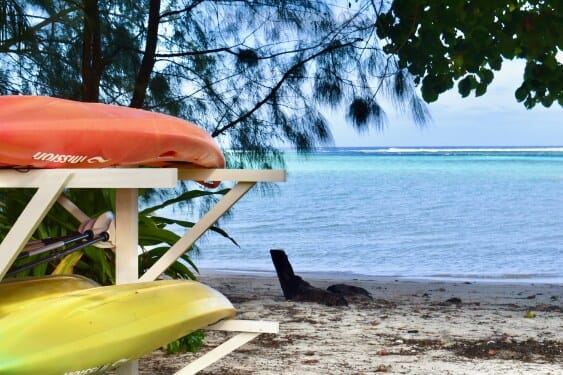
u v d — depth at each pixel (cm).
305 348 580
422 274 1764
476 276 1709
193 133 329
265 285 1104
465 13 790
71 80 745
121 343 259
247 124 862
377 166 8288
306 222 3369
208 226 342
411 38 837
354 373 499
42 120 265
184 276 562
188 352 541
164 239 548
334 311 787
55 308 254
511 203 4188
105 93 827
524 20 766
